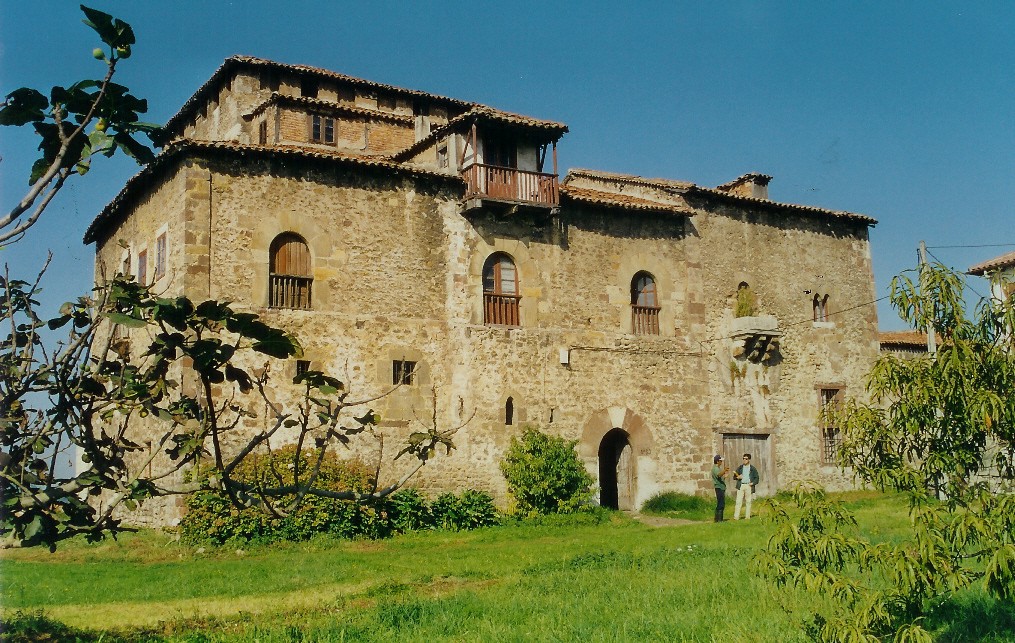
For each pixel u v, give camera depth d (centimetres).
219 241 1747
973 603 845
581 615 900
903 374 717
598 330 2148
